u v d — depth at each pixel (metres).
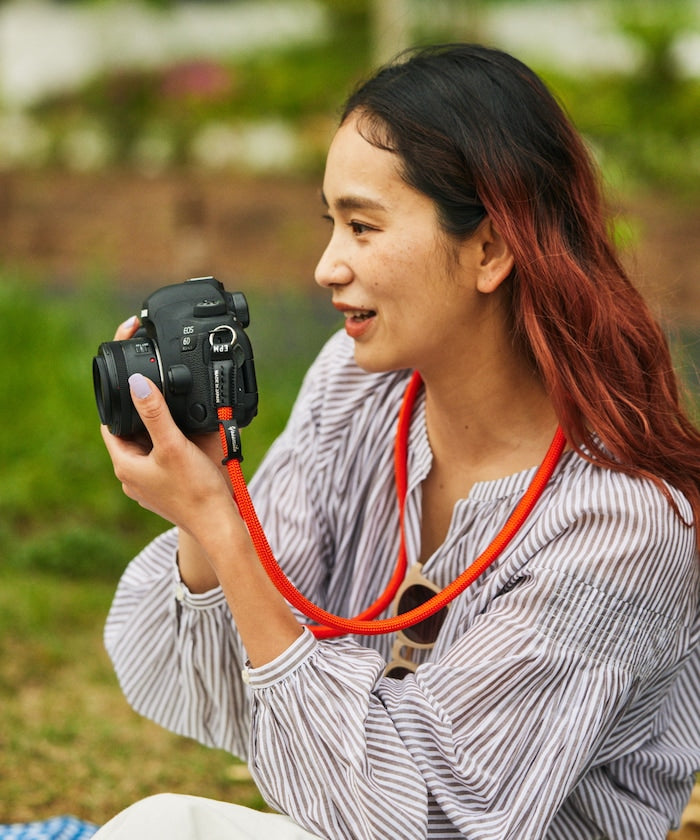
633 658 1.75
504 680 1.70
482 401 1.89
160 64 14.83
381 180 1.75
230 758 3.14
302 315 7.30
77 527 4.88
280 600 1.72
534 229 1.79
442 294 1.79
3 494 5.05
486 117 1.77
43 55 15.68
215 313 1.71
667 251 9.30
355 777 1.65
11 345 6.09
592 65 13.14
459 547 1.89
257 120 13.58
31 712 3.33
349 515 2.06
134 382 1.64
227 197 11.57
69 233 10.93
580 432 1.80
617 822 1.83
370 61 14.10
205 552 1.72
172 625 1.96
